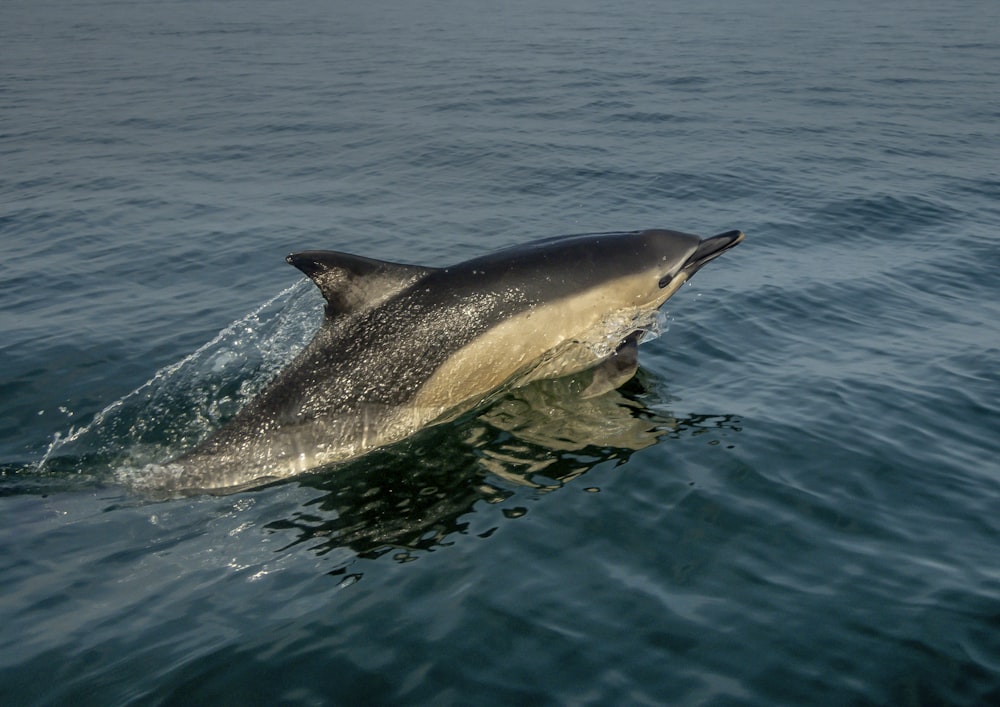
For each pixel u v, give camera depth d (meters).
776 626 4.63
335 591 4.93
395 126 20.98
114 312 9.55
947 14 54.09
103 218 13.51
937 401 7.35
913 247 12.26
